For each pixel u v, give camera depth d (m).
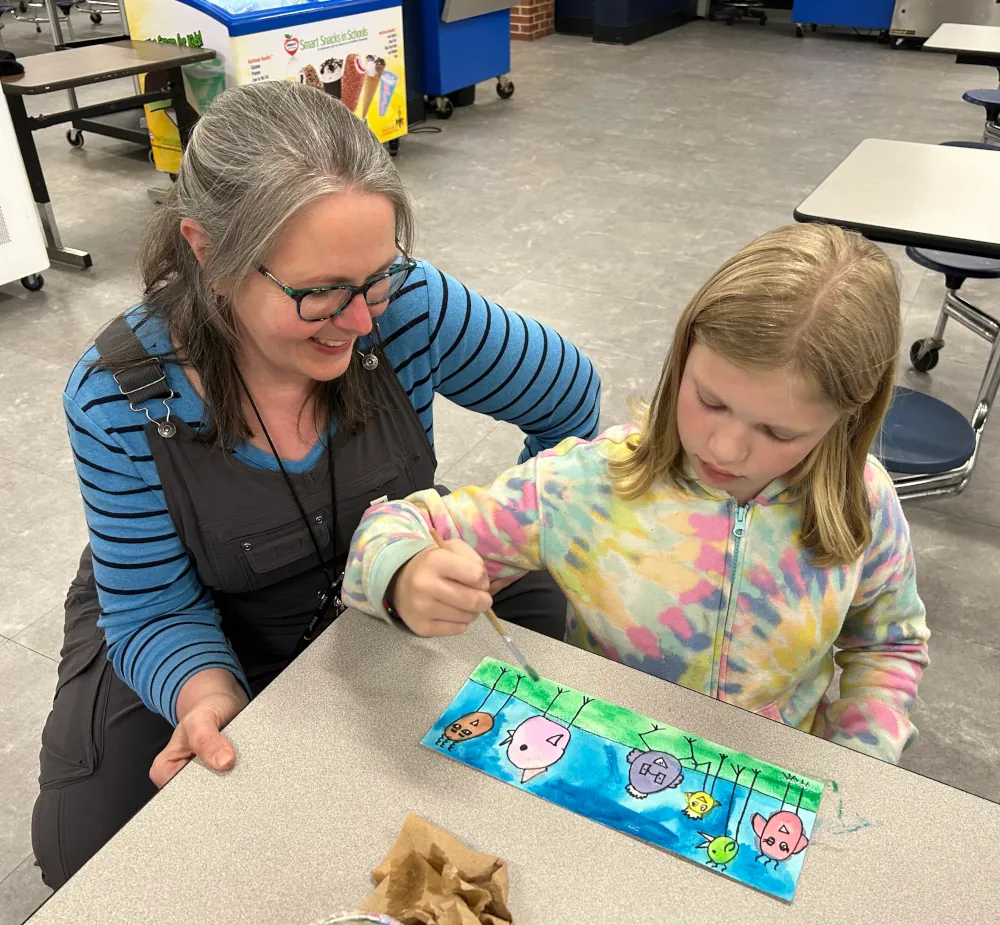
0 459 2.33
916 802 0.65
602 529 0.90
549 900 0.58
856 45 7.04
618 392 2.61
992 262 2.33
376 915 0.52
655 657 0.92
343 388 1.00
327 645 0.79
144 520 0.97
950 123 5.02
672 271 3.35
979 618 1.85
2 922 1.29
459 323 1.13
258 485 0.99
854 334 0.67
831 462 0.80
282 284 0.78
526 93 5.77
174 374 0.95
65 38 6.86
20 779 1.51
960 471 1.90
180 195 0.83
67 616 1.24
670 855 0.61
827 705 1.01
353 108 4.07
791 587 0.86
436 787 0.66
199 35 3.49
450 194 4.09
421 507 0.93
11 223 3.03
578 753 0.69
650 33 7.39
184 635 0.98
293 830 0.63
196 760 0.69
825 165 4.40
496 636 0.81
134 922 0.57
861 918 0.57
